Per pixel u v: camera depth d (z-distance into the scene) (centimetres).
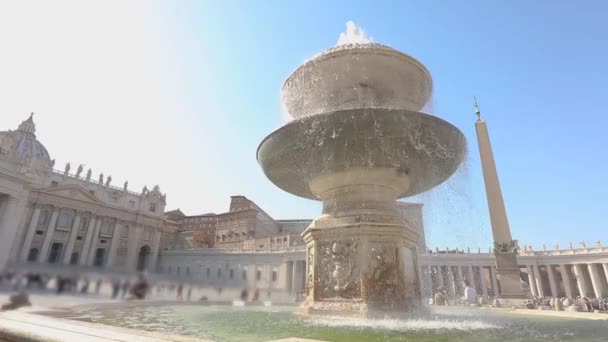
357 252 645
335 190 720
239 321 545
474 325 556
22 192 4697
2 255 4288
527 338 430
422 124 600
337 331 446
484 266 4138
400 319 595
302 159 691
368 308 599
